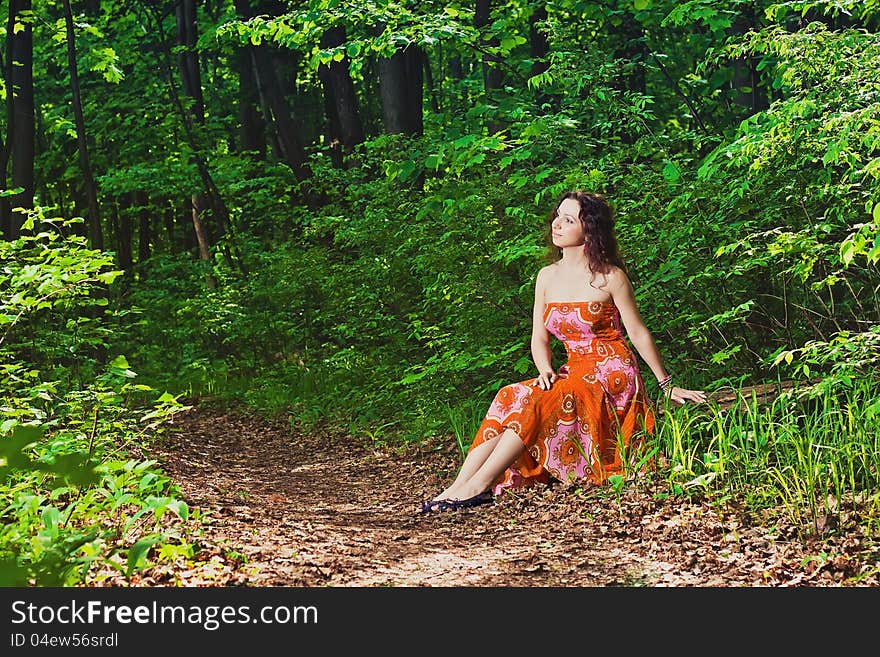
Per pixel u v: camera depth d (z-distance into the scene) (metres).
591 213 6.00
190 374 13.91
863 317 6.57
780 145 6.23
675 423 5.53
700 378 6.96
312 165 13.82
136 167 17.27
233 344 15.25
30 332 7.84
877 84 5.95
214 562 4.18
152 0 19.53
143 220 22.77
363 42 11.42
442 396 8.52
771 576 4.03
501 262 8.15
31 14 12.05
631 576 4.20
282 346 14.38
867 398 5.26
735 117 12.66
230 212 18.38
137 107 18.30
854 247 4.58
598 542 4.73
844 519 4.48
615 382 5.89
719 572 4.16
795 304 6.60
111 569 3.97
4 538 3.77
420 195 11.16
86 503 4.30
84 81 19.44
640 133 9.02
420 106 13.94
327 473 8.04
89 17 19.39
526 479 5.87
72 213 22.06
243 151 18.03
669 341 7.29
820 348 5.62
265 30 12.44
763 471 5.03
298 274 13.45
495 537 5.04
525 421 5.79
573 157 8.48
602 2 11.88
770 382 6.25
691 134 8.69
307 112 20.66
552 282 6.09
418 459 7.82
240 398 12.83
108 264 5.69
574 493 5.58
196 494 5.88
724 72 11.86
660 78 14.20
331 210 13.42
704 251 6.99
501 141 9.09
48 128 19.97
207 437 10.09
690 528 4.71
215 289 15.88
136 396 11.73
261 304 14.66
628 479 5.57
